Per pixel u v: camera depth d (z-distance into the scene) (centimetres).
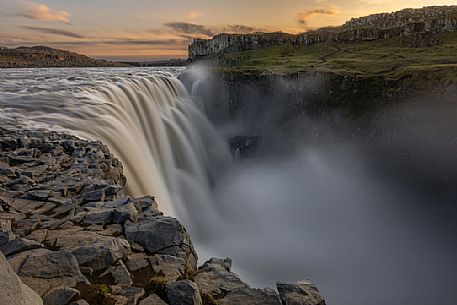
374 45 14850
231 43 19238
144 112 4334
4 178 1441
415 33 14700
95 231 1052
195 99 6888
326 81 7250
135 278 855
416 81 6291
